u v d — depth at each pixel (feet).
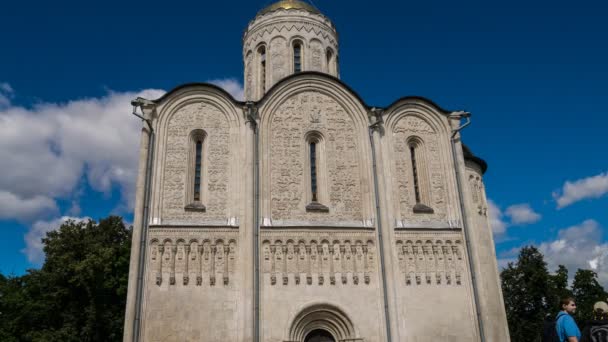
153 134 90.02
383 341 82.99
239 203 87.92
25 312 137.18
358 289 85.56
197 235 84.33
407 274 87.81
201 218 86.58
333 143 96.22
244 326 78.79
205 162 90.99
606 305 33.09
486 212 106.32
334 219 90.63
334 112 98.43
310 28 119.44
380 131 97.19
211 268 82.74
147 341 77.15
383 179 92.99
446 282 88.79
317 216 90.17
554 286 177.17
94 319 132.77
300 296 83.35
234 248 84.74
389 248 88.22
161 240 83.15
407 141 98.63
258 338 79.20
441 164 98.78
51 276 135.54
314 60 117.70
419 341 83.97
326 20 123.24
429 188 96.17
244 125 93.25
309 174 93.56
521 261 180.96
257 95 116.78
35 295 141.49
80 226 147.84
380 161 94.22
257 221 86.12
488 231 104.58
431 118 101.24
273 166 92.32
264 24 119.96
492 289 98.12
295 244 86.48
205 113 94.02
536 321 171.53
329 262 86.38
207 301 80.74
